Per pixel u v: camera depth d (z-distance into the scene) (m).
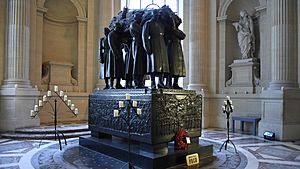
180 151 5.89
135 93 6.24
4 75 11.28
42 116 12.82
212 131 11.76
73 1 14.35
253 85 12.34
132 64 6.93
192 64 13.59
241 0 13.23
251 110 12.07
